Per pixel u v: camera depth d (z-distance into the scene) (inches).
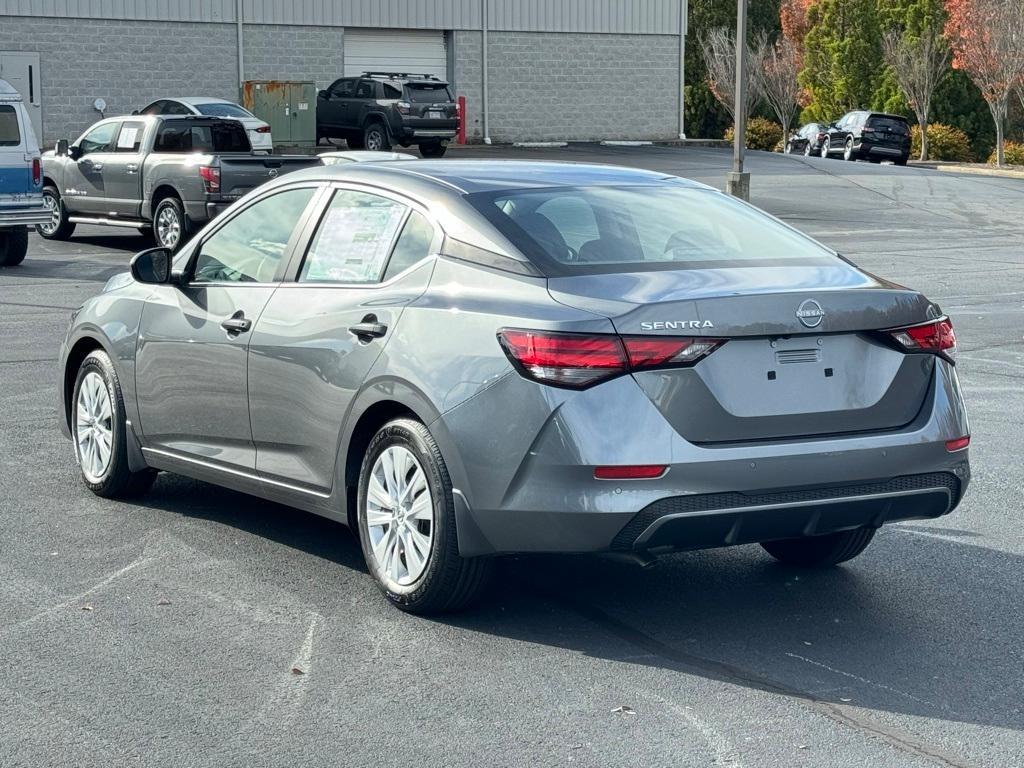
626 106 1870.1
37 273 729.6
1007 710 186.5
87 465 294.5
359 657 202.2
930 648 210.7
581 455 194.7
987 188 1504.7
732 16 2760.8
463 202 224.1
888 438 207.9
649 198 237.9
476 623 217.9
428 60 1744.6
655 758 168.6
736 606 229.5
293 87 1489.9
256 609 223.0
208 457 261.0
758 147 2583.7
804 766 166.9
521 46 1786.4
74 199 892.6
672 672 198.4
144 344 272.5
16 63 1505.9
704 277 208.5
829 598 234.8
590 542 196.5
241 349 247.3
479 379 203.9
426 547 215.5
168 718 179.2
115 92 1558.8
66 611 220.8
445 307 213.5
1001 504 298.2
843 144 2148.1
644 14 1859.0
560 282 206.4
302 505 242.1
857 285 213.5
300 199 252.5
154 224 835.4
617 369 195.6
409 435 215.0
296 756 167.9
